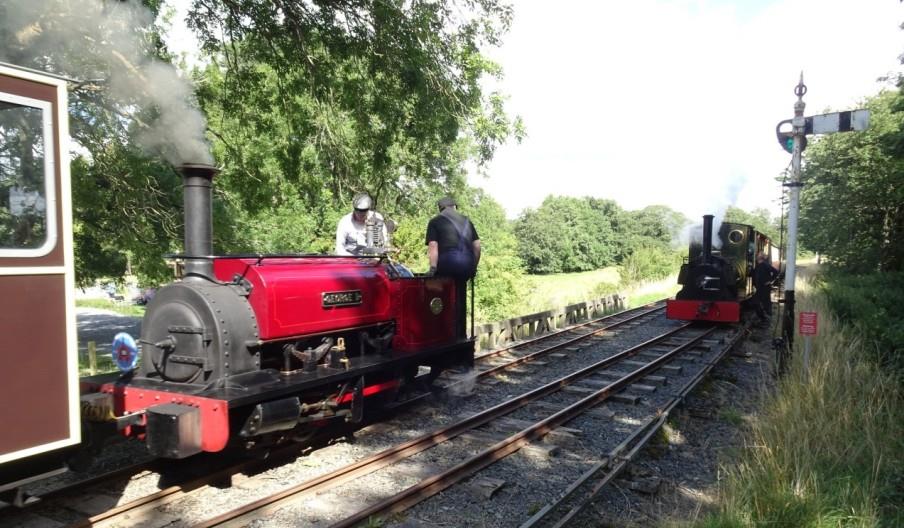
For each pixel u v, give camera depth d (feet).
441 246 22.81
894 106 33.99
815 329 20.93
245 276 16.01
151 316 15.34
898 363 21.01
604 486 14.76
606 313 58.34
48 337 10.73
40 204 10.74
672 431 19.63
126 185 31.76
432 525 12.79
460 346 22.95
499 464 16.46
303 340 17.03
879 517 12.27
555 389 25.29
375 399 20.80
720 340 39.40
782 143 23.93
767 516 12.23
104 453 16.63
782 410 17.47
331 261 19.21
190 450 13.15
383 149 33.47
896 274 39.75
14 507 12.76
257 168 34.40
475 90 33.53
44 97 10.76
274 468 15.83
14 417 10.18
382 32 28.91
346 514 13.11
